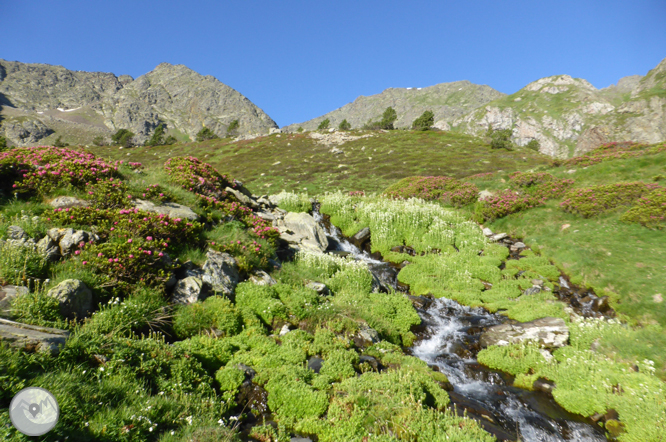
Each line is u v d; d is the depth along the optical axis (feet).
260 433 17.58
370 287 42.16
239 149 287.07
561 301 41.16
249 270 36.17
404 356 28.48
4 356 13.65
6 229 24.59
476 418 22.13
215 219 45.60
